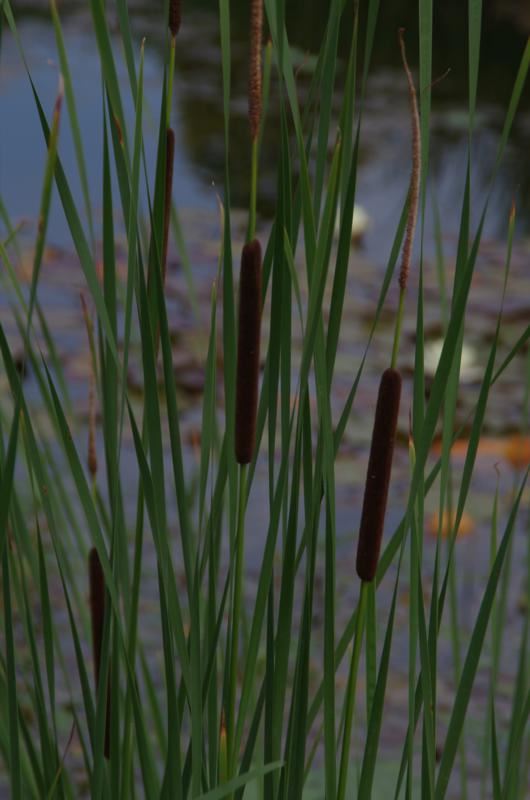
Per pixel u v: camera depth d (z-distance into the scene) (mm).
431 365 9242
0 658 2424
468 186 2213
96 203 11586
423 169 2180
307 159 2203
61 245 11078
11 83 17812
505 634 5855
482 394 2242
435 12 25281
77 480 2201
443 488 2285
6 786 3633
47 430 5941
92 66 19594
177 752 2289
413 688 2275
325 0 20328
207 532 2357
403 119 17922
